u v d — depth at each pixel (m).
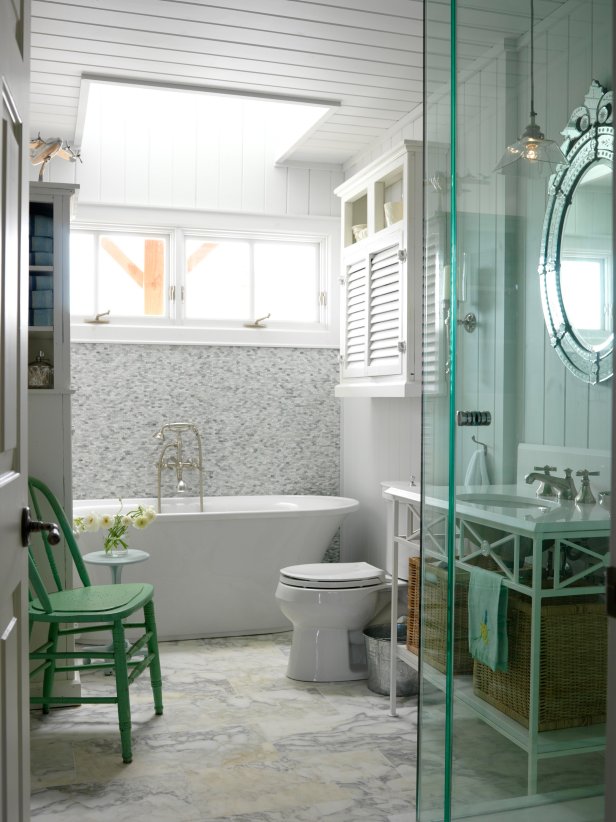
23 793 1.60
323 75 3.81
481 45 1.66
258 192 5.21
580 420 1.48
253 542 4.33
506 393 1.62
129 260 5.09
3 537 1.42
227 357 5.16
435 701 1.81
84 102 4.08
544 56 1.54
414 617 3.20
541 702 1.55
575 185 1.50
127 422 4.98
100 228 5.03
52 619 2.86
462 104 1.71
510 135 1.61
